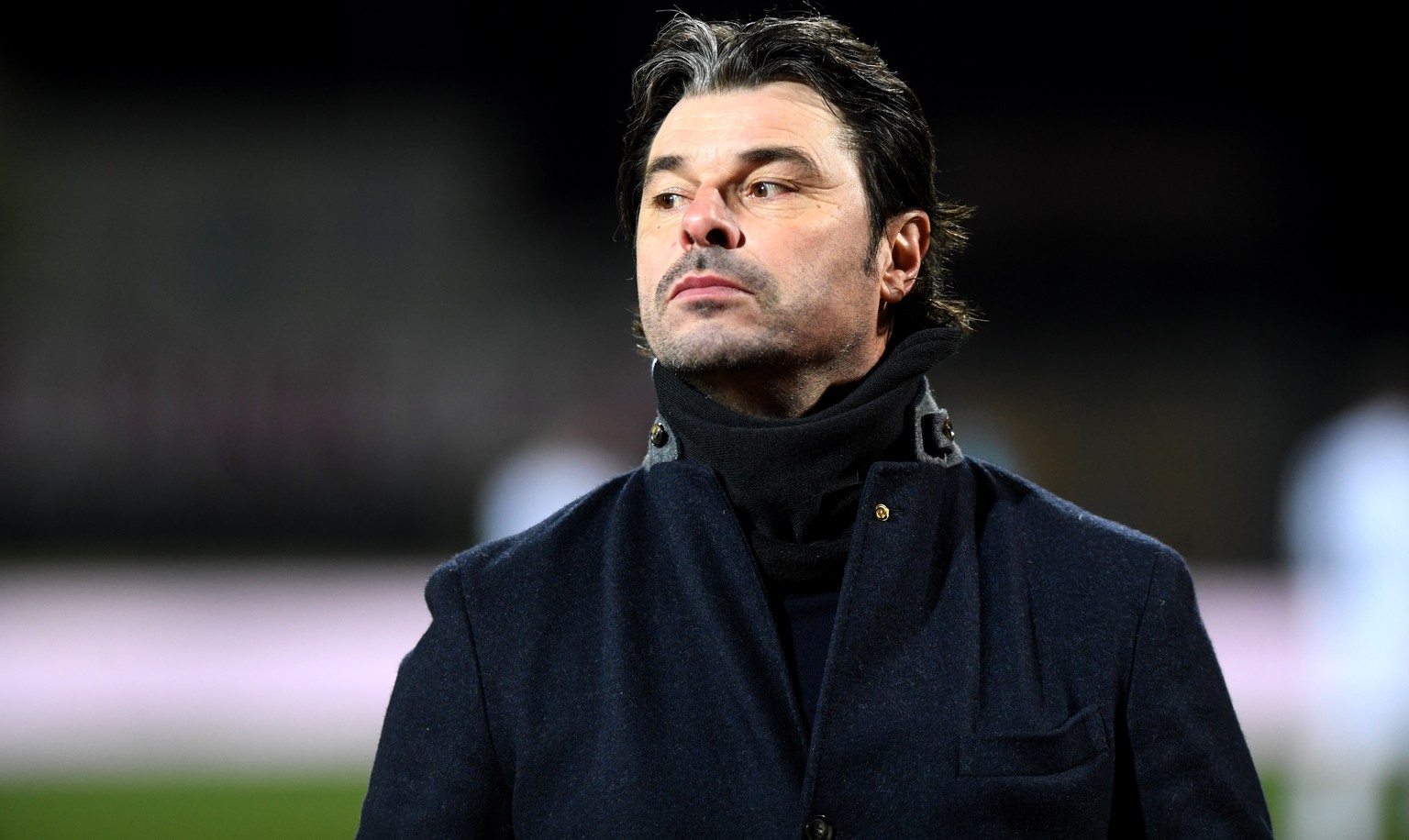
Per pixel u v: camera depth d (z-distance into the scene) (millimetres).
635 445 60156
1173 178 64062
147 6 60656
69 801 22547
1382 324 63531
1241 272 63906
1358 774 19375
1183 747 5781
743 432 5727
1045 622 5867
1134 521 62562
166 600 47500
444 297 62094
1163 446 62906
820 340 5852
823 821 5441
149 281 60438
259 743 27109
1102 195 64000
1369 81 63062
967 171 63750
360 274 61750
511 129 63469
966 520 6141
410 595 49156
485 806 5715
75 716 30000
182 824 21031
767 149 5824
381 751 5910
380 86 62750
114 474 59719
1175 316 63531
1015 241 63906
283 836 20312
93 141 60562
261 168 61562
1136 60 63531
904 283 6391
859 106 6133
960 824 5430
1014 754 5473
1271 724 27938
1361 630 19484
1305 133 64000
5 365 59094
